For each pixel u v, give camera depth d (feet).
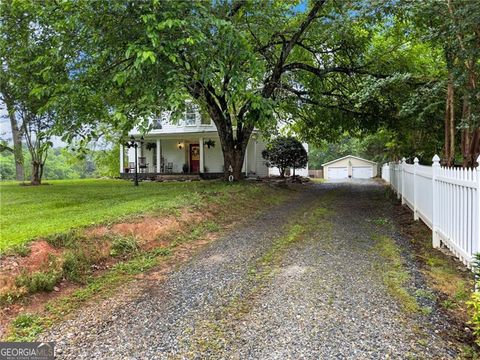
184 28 19.74
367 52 39.47
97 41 21.93
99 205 23.66
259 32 31.07
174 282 12.25
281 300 10.34
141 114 19.31
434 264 13.20
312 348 7.79
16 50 29.43
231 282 12.01
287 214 25.43
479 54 17.29
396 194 36.70
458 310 9.36
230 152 40.93
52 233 13.96
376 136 59.26
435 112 26.12
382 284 11.27
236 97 25.98
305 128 54.13
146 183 49.01
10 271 10.91
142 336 8.60
